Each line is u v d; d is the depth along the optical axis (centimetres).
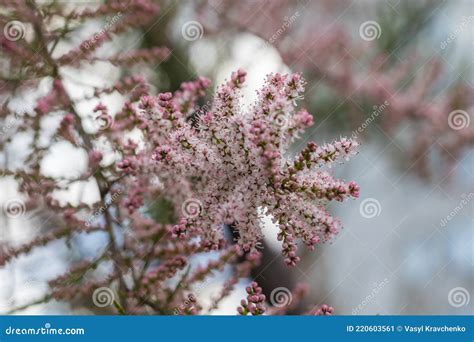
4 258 204
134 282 202
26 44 228
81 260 213
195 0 291
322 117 295
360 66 305
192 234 182
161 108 184
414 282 279
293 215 174
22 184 212
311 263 270
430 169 301
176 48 285
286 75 173
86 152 213
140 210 210
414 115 302
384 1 314
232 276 212
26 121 218
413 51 311
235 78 176
